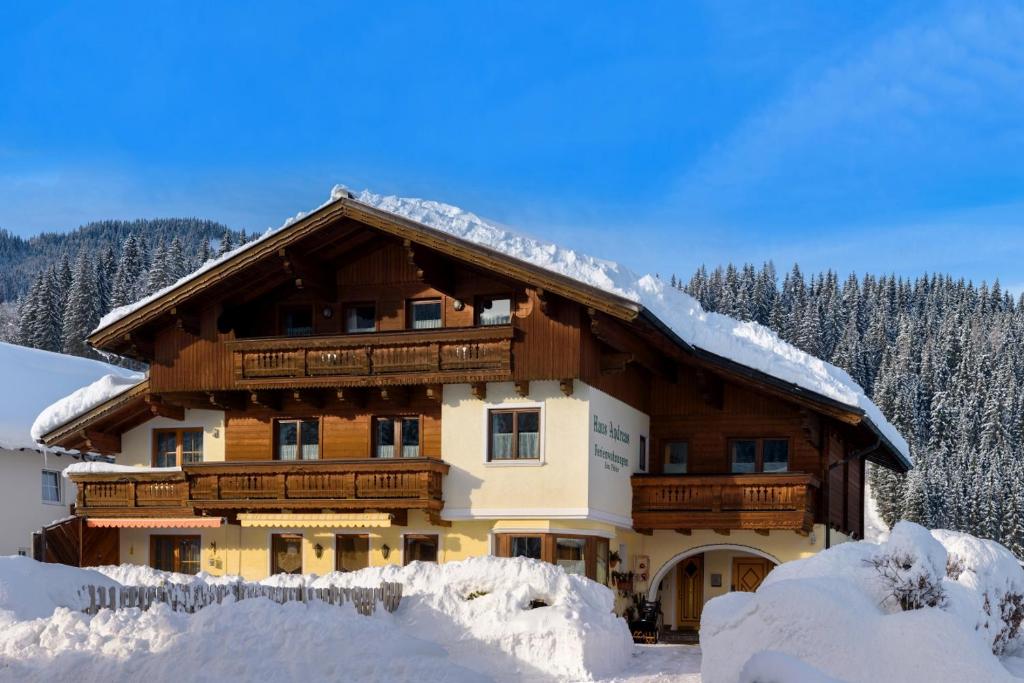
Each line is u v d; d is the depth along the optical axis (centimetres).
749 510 3017
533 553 2847
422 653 1916
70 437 3331
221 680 1622
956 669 1392
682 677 2028
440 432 2934
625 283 3073
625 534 3108
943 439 11081
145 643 1680
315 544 3067
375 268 3014
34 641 1672
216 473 3034
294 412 3097
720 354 3178
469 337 2820
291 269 2884
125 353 3145
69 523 3203
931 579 1659
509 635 2089
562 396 2814
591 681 1975
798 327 13862
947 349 12406
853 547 1823
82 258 9856
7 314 13325
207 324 3086
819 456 3145
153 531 3256
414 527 2969
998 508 9338
